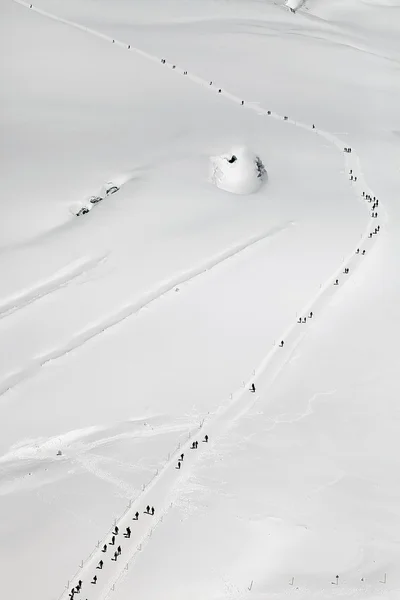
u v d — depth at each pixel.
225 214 79.94
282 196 85.25
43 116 100.81
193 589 43.41
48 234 78.31
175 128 98.31
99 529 47.94
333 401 58.31
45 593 43.66
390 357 62.44
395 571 45.25
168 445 55.16
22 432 57.78
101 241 76.06
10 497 51.88
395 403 58.16
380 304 68.19
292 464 52.72
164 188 83.25
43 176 86.94
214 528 47.50
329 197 86.25
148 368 62.22
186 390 60.09
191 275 71.44
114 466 53.69
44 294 70.38
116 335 65.56
